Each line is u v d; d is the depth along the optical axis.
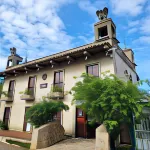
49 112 8.40
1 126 13.02
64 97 10.43
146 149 5.37
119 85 5.32
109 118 5.39
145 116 5.52
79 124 9.33
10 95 14.23
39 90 12.13
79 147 6.59
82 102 6.07
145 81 5.36
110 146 5.44
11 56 17.88
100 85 5.54
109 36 10.74
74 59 10.76
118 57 10.21
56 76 11.66
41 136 7.06
